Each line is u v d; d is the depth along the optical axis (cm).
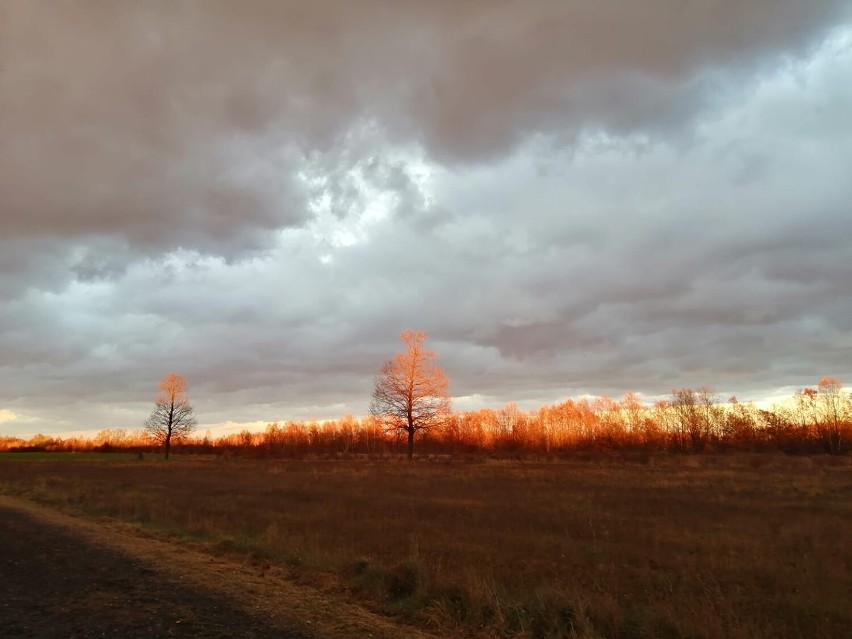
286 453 8162
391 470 4297
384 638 730
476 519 1703
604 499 2184
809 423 9212
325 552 1170
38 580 1010
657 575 1032
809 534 1395
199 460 7469
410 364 6097
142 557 1211
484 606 821
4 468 5553
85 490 2773
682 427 9625
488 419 11950
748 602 866
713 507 1930
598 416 11012
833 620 789
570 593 852
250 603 873
